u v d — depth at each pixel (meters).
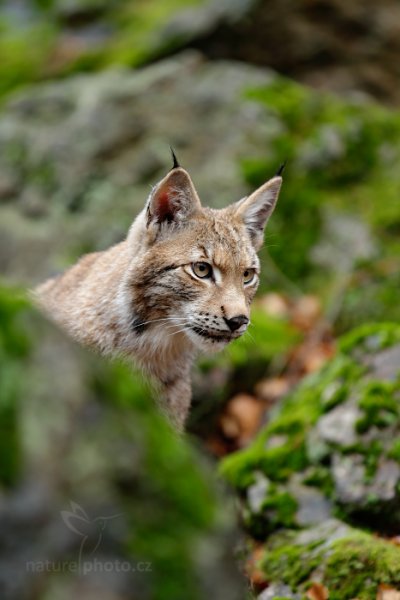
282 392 14.34
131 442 4.21
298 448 9.99
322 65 24.06
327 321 16.80
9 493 3.75
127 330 9.50
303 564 8.39
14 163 21.19
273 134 20.22
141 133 20.91
